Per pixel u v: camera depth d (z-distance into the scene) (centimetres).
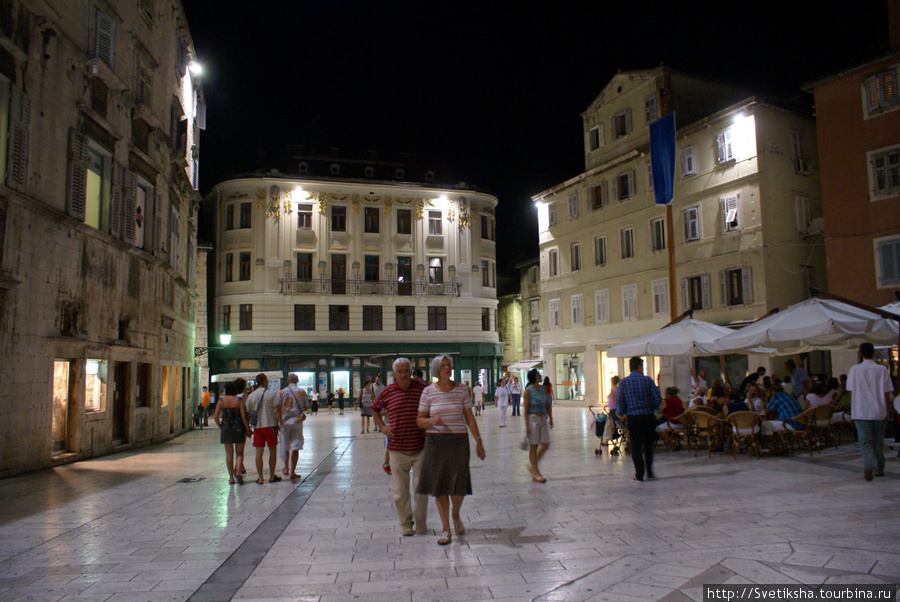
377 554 598
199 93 2906
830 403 1214
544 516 746
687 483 947
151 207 1897
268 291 4144
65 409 1402
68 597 485
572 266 3691
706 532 641
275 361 4144
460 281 4497
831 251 2198
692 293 2892
